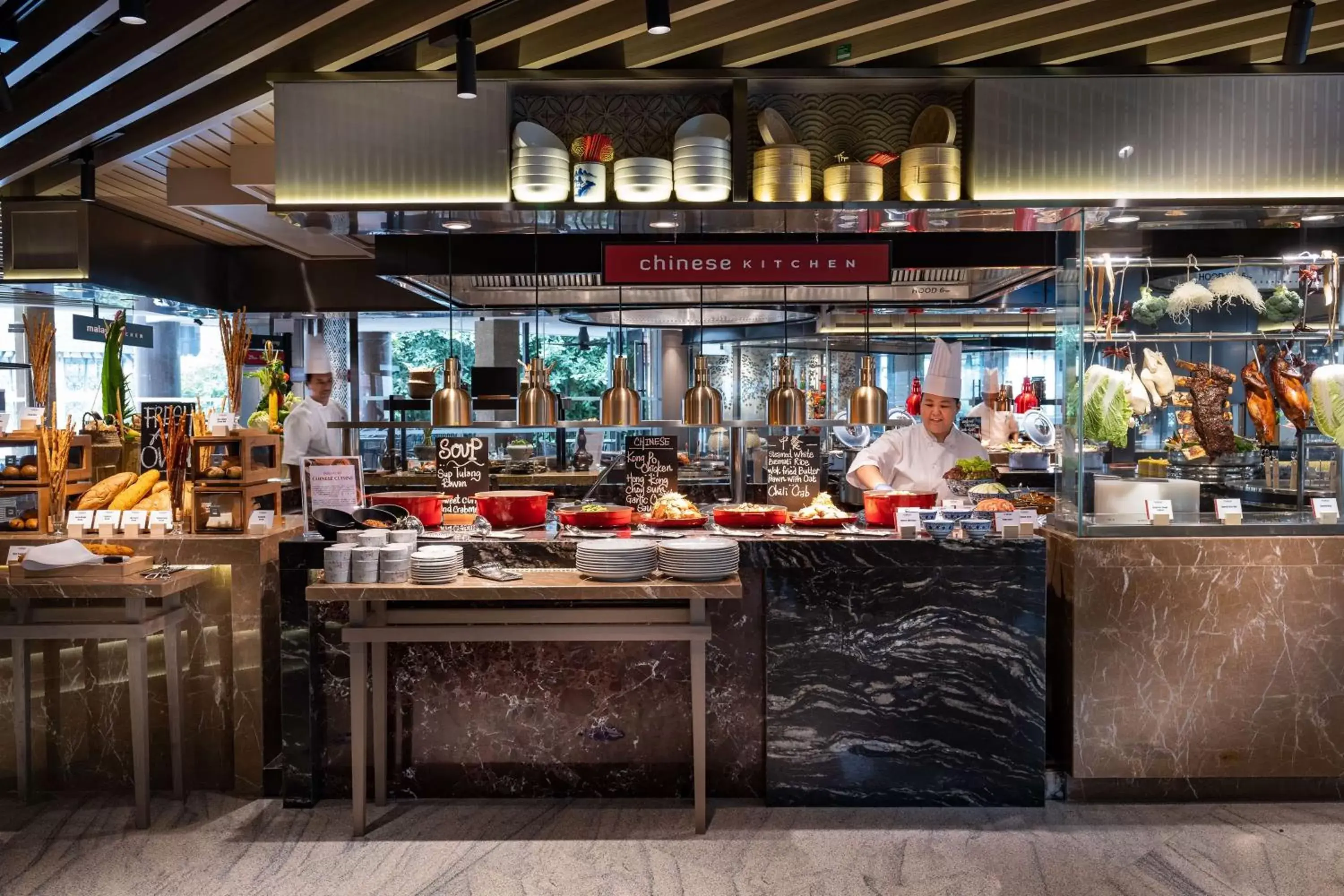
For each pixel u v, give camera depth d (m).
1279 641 3.93
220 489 4.11
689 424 4.76
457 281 6.33
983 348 8.75
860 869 3.35
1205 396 4.11
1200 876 3.29
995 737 3.89
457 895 3.18
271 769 4.04
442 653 3.97
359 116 4.08
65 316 8.95
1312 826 3.71
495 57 4.09
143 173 5.84
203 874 3.33
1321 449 4.15
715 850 3.50
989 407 8.38
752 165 4.27
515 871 3.35
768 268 4.50
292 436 7.03
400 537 3.74
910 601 3.87
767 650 3.88
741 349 9.68
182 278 7.47
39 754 4.09
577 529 4.21
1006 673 3.88
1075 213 4.19
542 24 3.62
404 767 4.00
